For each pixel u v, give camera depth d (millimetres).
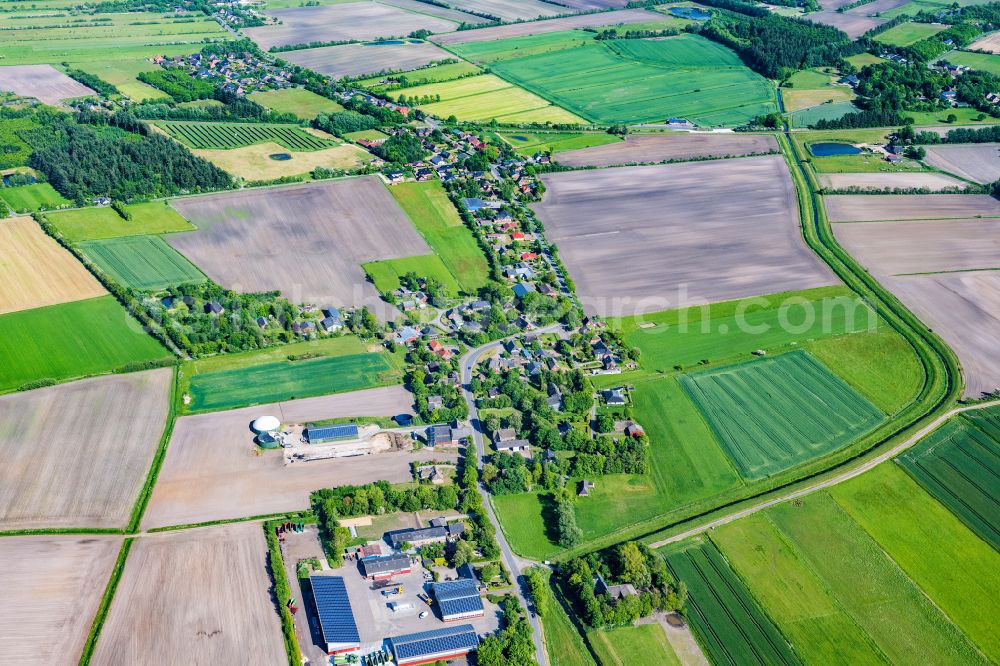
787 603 164125
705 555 174250
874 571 172000
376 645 152000
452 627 155625
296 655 147625
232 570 165375
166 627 152875
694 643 155625
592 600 159125
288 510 181250
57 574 162500
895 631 159250
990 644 157375
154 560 166625
